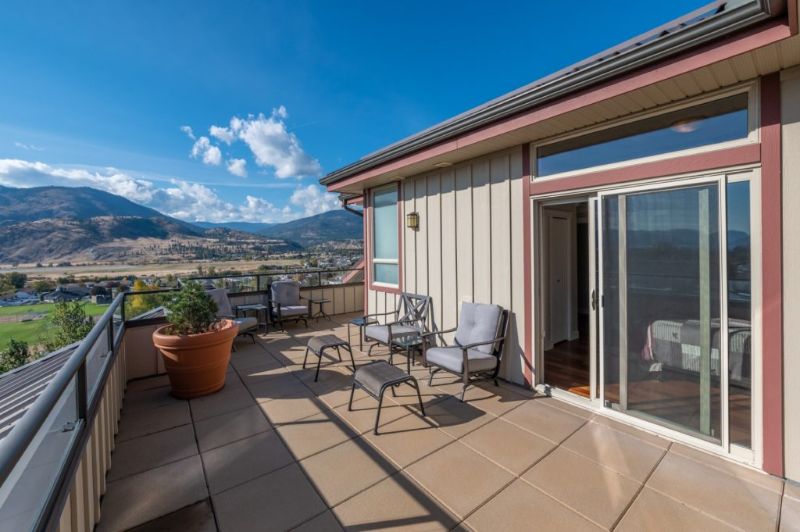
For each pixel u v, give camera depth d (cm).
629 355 298
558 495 214
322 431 294
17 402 324
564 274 546
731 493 212
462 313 426
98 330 230
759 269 233
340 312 826
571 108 280
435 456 256
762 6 179
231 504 211
